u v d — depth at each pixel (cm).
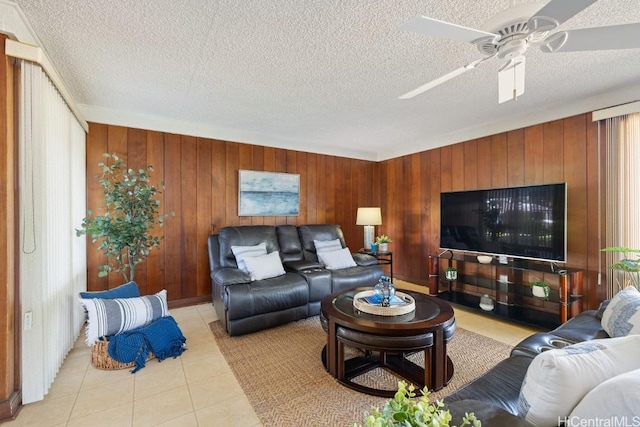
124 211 269
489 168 365
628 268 235
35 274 180
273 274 320
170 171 346
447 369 208
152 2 150
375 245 450
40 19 164
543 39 129
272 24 168
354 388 190
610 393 73
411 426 65
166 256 345
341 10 156
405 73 228
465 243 371
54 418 163
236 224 392
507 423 86
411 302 220
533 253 304
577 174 292
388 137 427
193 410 171
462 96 276
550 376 86
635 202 256
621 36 124
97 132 306
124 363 214
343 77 235
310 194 457
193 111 316
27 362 175
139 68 220
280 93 267
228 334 275
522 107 307
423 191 452
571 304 274
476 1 150
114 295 241
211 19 164
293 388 193
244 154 398
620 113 258
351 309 213
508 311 320
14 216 176
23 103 179
